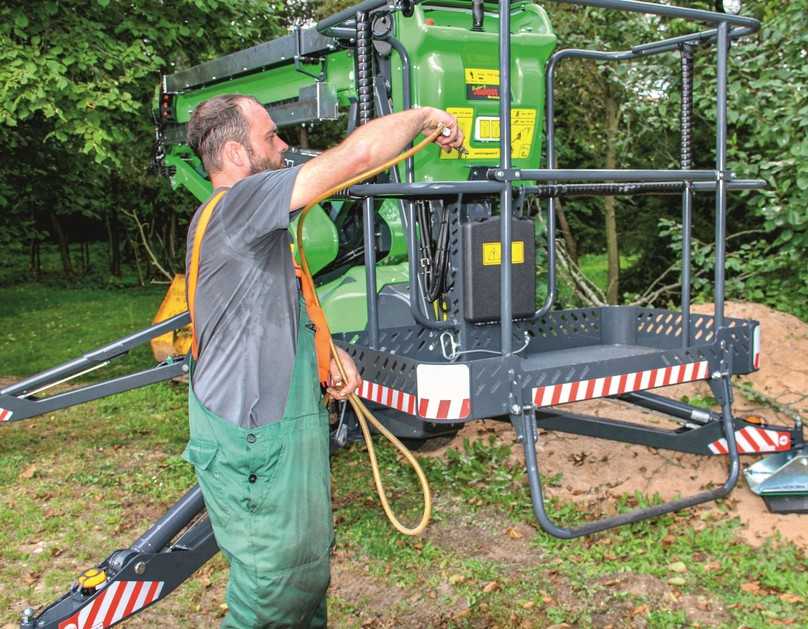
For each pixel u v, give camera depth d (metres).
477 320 3.84
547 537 4.41
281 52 5.42
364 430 3.03
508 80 3.24
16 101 6.91
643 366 3.81
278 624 2.49
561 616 3.65
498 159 4.41
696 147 9.60
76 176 11.33
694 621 3.58
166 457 6.14
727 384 4.13
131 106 7.41
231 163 2.64
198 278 2.48
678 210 9.89
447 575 4.12
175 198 16.02
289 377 2.47
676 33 8.20
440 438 5.90
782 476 4.34
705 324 4.80
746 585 3.82
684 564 4.04
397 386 3.58
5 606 4.01
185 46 8.52
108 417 7.22
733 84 7.32
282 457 2.42
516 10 4.64
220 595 4.10
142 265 19.86
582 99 9.61
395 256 5.52
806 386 6.41
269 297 2.46
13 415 5.11
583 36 8.84
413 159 4.17
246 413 2.42
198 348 2.52
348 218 5.57
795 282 8.10
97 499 5.32
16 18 7.12
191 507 3.47
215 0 8.12
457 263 3.90
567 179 3.43
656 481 5.00
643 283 10.39
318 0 11.84
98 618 3.14
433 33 4.15
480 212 4.23
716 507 4.61
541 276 8.23
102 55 7.43
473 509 4.88
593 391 3.63
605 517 4.59
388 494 5.16
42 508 5.20
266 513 2.41
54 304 15.42
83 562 4.48
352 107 5.07
